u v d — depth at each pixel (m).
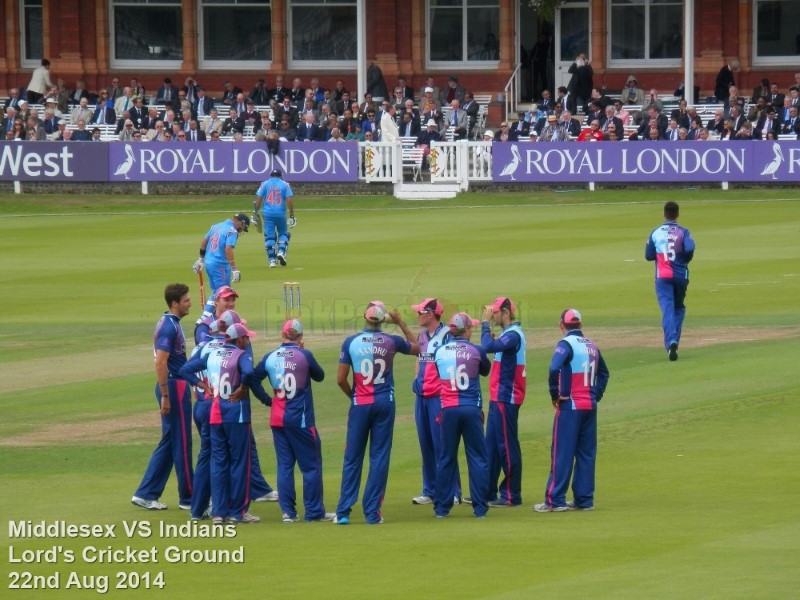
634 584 33.91
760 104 145.25
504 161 145.25
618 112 150.38
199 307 88.00
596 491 46.25
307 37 182.00
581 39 176.75
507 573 35.56
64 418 59.59
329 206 142.38
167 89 168.75
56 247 117.38
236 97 168.00
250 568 37.19
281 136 153.38
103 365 71.00
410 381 65.62
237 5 182.50
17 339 78.62
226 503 43.91
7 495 47.59
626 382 63.62
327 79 181.00
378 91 167.12
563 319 44.75
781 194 136.88
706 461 49.44
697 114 147.00
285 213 103.00
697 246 107.38
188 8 181.25
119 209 143.00
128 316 85.06
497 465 45.91
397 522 43.41
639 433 54.09
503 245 111.38
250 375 43.50
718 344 71.62
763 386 61.38
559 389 44.06
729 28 171.12
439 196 144.88
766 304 82.94
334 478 50.19
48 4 181.75
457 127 156.00
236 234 82.62
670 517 41.88
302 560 37.94
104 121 164.00
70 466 51.75
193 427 57.84
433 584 34.69
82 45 182.62
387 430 43.53
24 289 95.94
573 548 38.19
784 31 171.00
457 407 43.72
